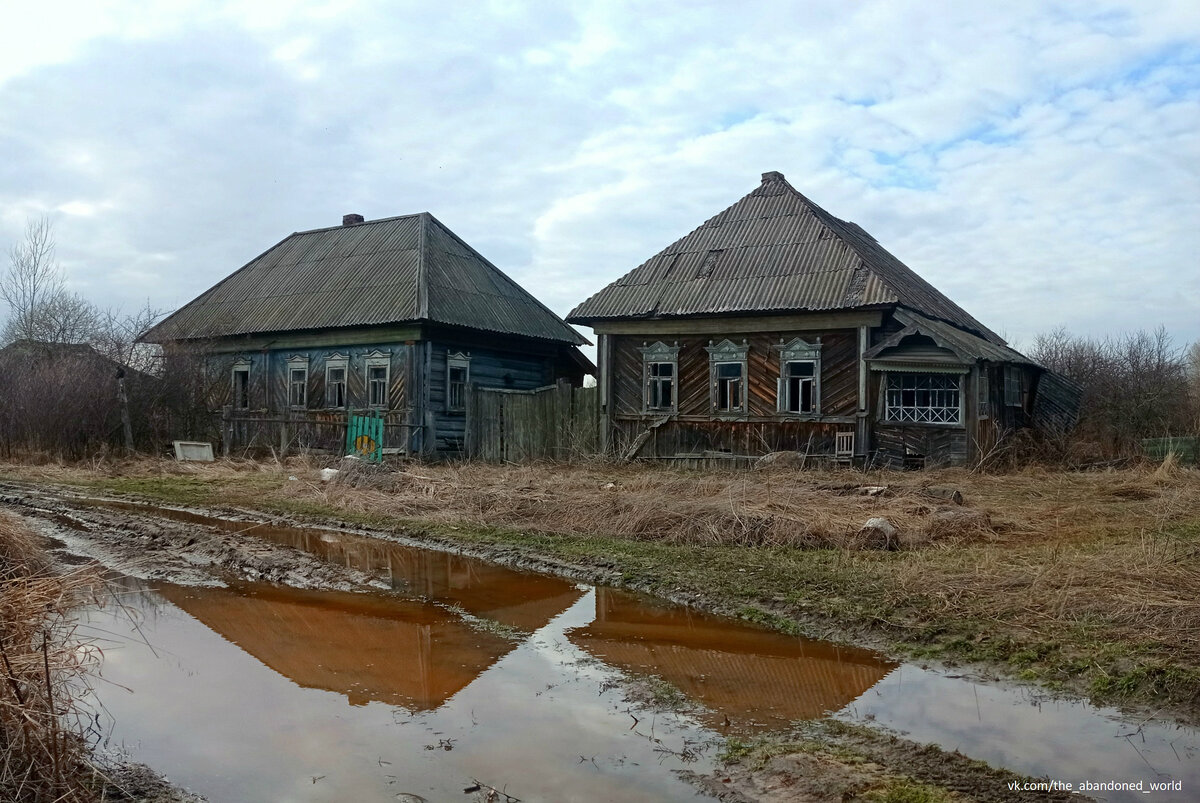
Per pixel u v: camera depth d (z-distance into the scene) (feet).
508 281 90.74
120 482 57.31
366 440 71.26
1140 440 73.20
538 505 42.01
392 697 20.13
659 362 70.38
